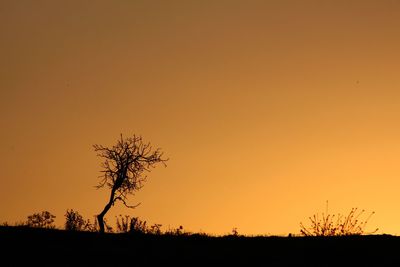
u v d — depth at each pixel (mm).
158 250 60219
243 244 62625
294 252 59250
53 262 54750
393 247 60094
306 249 60094
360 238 63688
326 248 60281
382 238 63469
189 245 62500
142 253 58906
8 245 60344
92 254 58062
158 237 66375
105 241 63531
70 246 61031
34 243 61531
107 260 56125
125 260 56312
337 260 56438
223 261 56375
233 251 59938
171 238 65875
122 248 60812
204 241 64375
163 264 55188
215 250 60344
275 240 64188
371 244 61156
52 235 65312
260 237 66500
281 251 59719
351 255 57781
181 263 55625
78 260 55781
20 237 63750
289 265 55125
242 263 55781
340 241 62625
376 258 56812
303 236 66375
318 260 56562
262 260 56750
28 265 53375
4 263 53812
